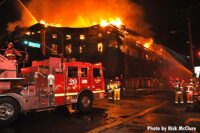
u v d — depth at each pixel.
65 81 9.63
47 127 7.26
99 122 7.89
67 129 6.96
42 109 8.72
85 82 10.50
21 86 8.29
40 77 8.77
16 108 7.90
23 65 9.55
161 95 19.94
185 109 10.87
